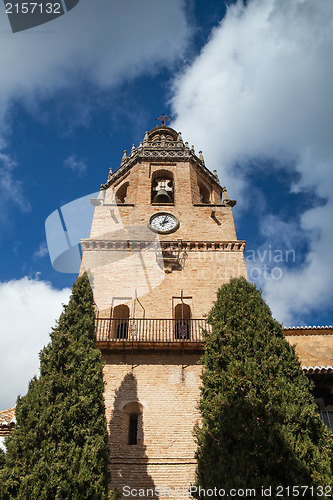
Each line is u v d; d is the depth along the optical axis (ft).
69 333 47.09
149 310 60.90
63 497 34.96
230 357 43.45
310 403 39.37
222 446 36.70
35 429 38.19
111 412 50.24
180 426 49.16
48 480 35.37
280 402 38.60
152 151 91.61
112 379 53.26
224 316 48.67
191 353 55.77
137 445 47.85
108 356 55.52
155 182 89.10
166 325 58.59
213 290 63.52
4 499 34.68
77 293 52.65
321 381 52.24
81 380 43.19
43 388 41.27
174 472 45.78
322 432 37.11
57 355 44.70
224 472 34.91
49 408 39.47
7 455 37.09
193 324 58.85
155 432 48.65
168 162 89.40
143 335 57.47
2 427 48.11
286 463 34.60
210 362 44.96
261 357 42.73
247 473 34.35
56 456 36.96
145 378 53.36
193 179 86.74
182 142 96.17
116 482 44.98
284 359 42.83
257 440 36.01
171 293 63.21
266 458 35.14
